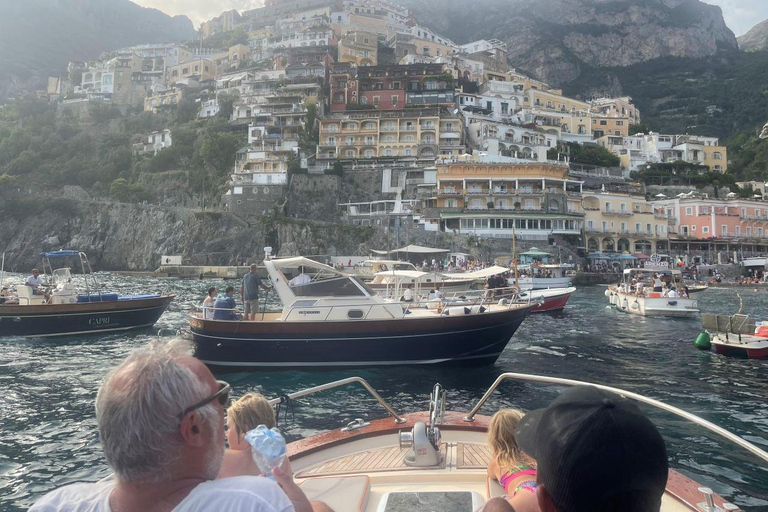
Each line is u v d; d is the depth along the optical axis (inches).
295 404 456.4
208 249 3038.9
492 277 1173.7
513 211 2952.8
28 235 3358.8
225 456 147.6
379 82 4143.7
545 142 3983.8
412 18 6402.6
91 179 4151.1
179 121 4717.0
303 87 4180.6
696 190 3882.9
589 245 3125.0
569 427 67.3
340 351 579.2
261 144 3713.1
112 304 847.1
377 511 147.6
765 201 3425.2
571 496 65.6
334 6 6195.9
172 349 76.2
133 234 3307.1
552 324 1033.5
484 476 182.7
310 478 183.2
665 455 67.2
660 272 1524.4
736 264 2974.9
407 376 561.6
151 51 5969.5
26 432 385.4
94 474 314.2
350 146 3722.9
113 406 68.1
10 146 4355.3
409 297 844.0
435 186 3250.5
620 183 3735.2
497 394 489.7
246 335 571.5
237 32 6437.0
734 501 271.9
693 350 732.7
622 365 629.9
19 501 281.4
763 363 637.9
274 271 584.1
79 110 5034.5
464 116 4028.1
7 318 777.6
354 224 3078.2
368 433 224.1
